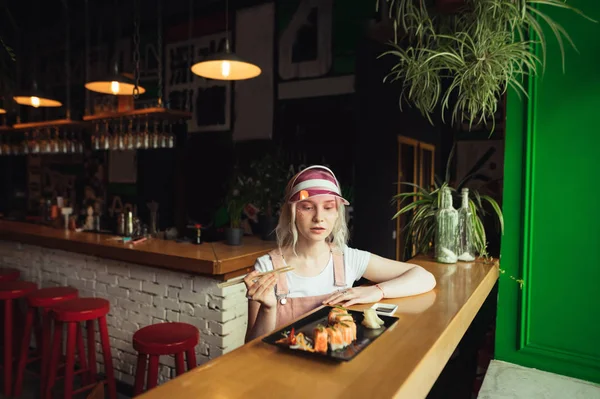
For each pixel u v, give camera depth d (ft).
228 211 11.49
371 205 13.11
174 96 16.29
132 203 17.62
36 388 11.53
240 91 14.64
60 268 12.80
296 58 13.42
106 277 11.59
